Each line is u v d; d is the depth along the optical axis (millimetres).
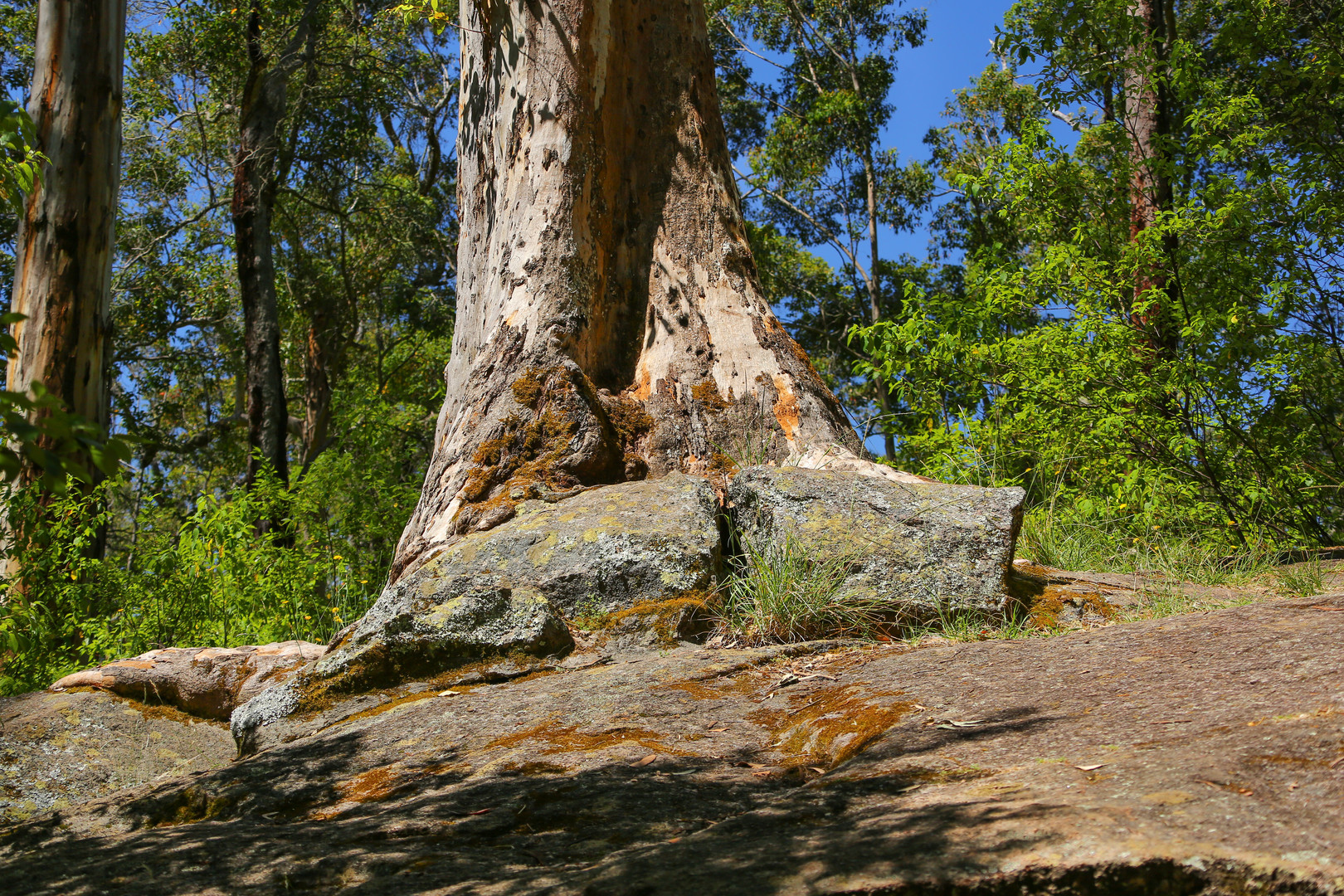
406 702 4258
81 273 10547
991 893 1691
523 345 6562
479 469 5996
